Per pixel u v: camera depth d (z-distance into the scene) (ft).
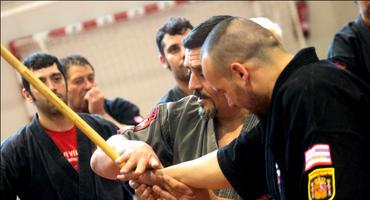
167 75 20.24
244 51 6.03
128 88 20.17
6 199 10.17
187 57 7.92
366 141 5.66
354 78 5.93
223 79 6.15
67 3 20.02
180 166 7.88
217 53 6.10
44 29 19.99
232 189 8.32
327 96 5.68
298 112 5.76
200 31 7.76
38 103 10.47
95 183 10.51
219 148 8.11
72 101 13.97
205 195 7.89
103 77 20.11
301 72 5.90
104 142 7.47
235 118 8.32
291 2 20.30
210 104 8.13
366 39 10.21
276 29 9.29
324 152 5.54
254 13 20.20
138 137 8.66
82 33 20.01
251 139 7.29
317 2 20.52
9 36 19.86
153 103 20.20
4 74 19.60
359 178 5.47
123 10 20.18
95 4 20.15
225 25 6.20
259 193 7.50
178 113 8.67
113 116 15.08
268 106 6.25
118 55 20.15
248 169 7.38
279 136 6.09
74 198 10.37
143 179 7.91
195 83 8.00
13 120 19.63
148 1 20.22
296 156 5.89
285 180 6.15
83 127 7.25
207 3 20.16
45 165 10.37
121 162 7.52
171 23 11.90
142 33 20.16
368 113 5.75
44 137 10.47
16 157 10.30
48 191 10.37
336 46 10.50
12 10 19.89
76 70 13.91
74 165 10.59
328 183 5.49
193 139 8.50
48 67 11.14
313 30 20.53
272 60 6.07
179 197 7.85
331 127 5.58
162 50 12.14
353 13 20.51
